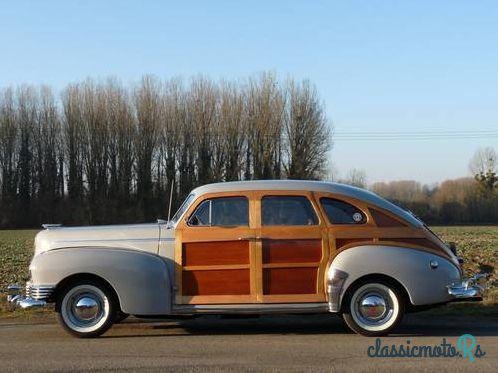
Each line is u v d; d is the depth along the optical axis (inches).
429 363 258.4
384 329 307.6
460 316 367.9
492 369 248.7
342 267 303.9
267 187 315.9
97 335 310.5
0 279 570.6
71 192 2338.8
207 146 2277.3
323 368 249.4
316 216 311.4
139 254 309.3
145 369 249.1
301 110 2215.8
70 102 2337.6
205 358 267.4
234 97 2272.4
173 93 2301.9
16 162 2340.1
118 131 2294.5
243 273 307.9
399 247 308.5
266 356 270.5
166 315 307.9
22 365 256.8
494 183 2472.9
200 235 309.9
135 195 2288.4
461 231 1640.0
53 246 316.5
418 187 2667.3
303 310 306.0
